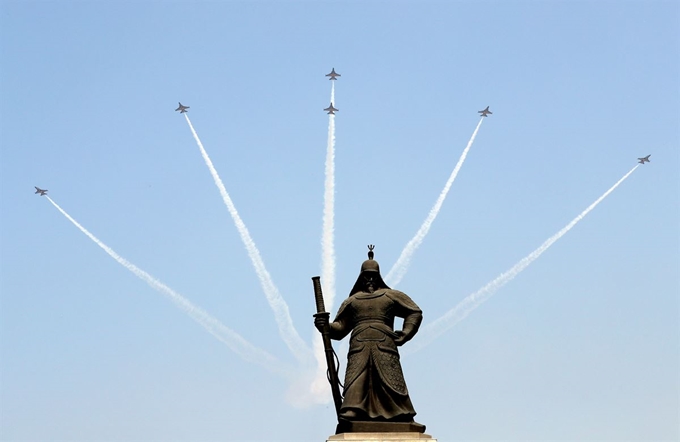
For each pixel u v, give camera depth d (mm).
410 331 80875
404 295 82562
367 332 80188
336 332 81625
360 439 74875
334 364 80188
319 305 81500
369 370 78812
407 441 74625
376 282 82938
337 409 79562
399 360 80125
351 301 82062
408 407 78250
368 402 77875
